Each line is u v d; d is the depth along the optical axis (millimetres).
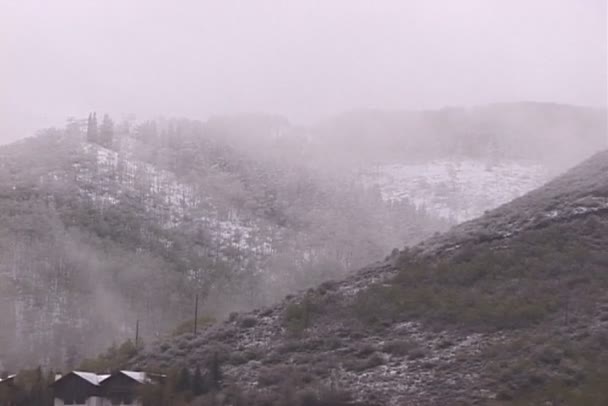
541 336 71125
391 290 85875
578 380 63469
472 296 81500
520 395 62688
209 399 67688
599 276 81125
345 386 67938
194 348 85312
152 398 71312
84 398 75812
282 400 65562
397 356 72875
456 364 69312
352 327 80625
